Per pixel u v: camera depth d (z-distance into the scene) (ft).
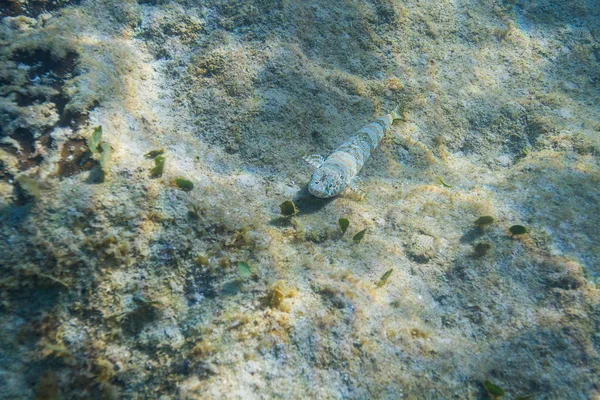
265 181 2.81
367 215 2.75
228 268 2.35
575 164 3.01
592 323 2.32
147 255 2.33
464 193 2.92
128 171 2.48
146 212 2.39
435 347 2.24
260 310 2.22
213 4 3.20
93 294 2.25
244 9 3.20
